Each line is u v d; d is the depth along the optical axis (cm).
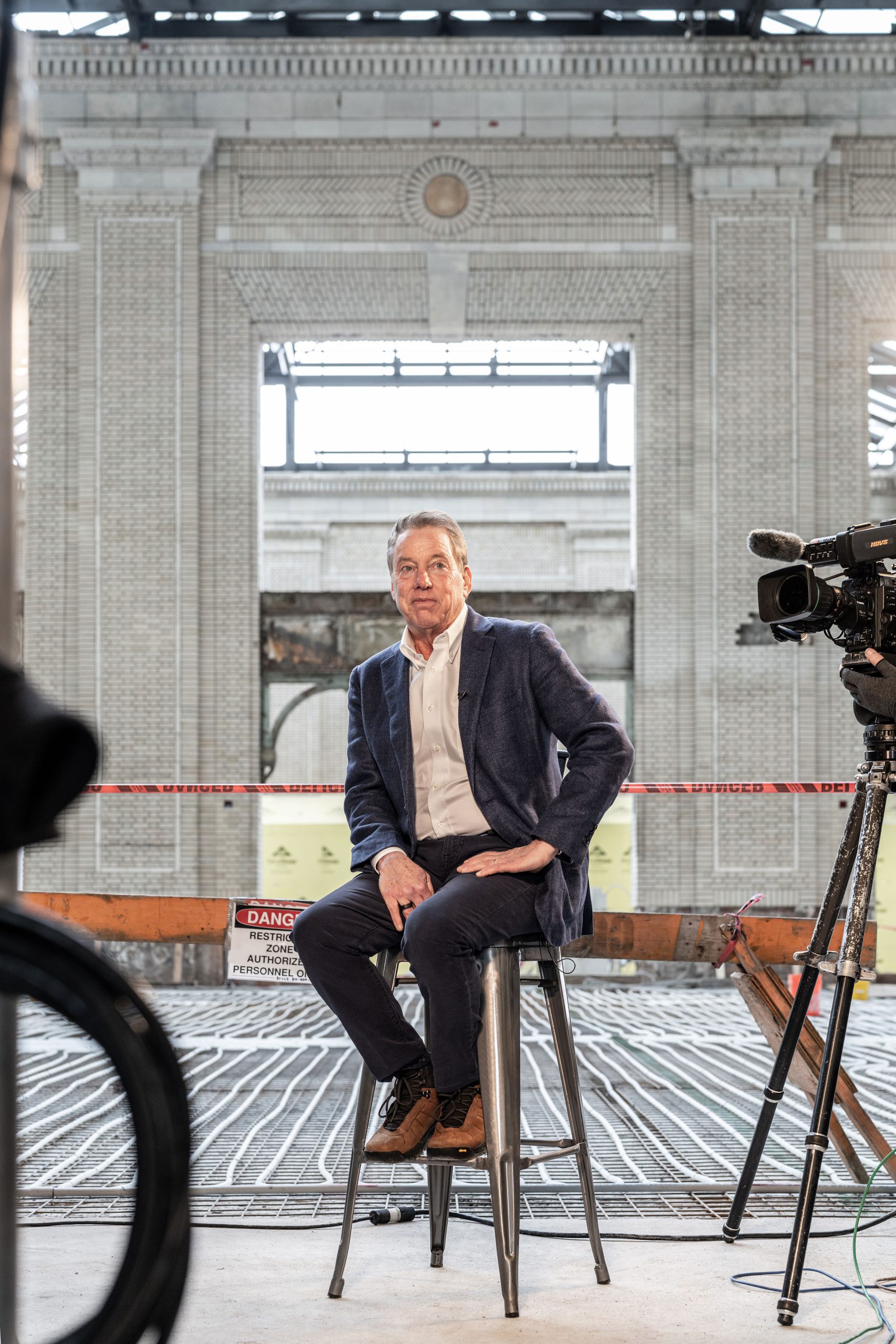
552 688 244
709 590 1170
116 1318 98
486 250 1186
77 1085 496
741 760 1159
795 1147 368
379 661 261
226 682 1164
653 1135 390
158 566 1162
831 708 1166
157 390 1172
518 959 222
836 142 1200
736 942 295
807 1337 193
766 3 1157
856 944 222
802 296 1183
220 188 1186
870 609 235
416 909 216
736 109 1184
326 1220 272
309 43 1177
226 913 325
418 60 1183
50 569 1168
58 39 1170
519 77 1186
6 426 124
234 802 1146
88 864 1134
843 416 1193
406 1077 223
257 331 1194
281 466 2030
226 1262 239
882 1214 277
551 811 230
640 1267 235
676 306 1192
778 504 1176
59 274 1184
